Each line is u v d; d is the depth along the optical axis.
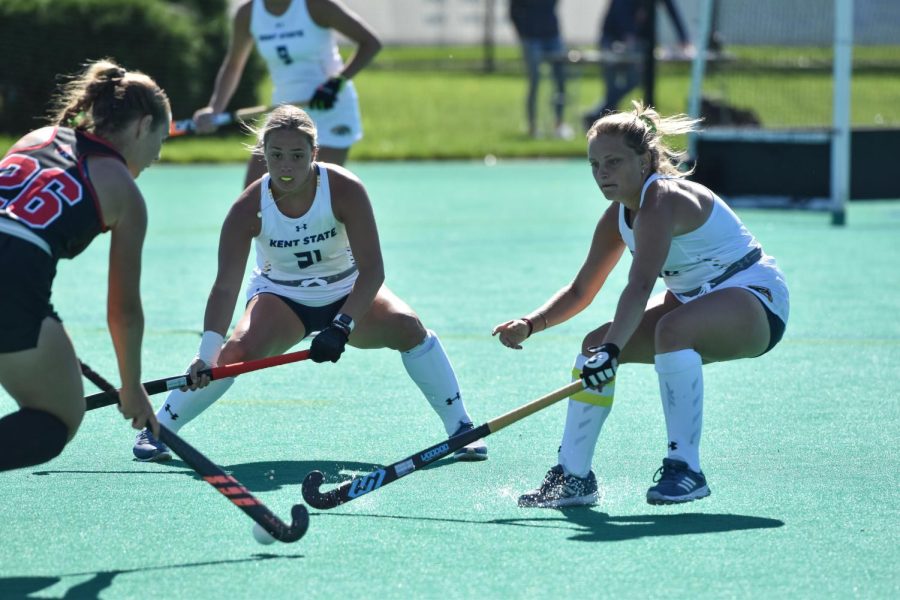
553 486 16.41
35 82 66.81
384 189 54.28
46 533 15.19
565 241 40.19
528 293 31.64
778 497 16.66
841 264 35.88
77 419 14.27
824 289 32.16
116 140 14.09
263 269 19.11
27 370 13.69
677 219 16.33
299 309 18.75
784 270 34.91
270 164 17.34
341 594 13.27
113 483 17.23
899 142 46.25
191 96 69.94
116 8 67.50
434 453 15.94
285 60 28.92
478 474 17.91
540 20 70.94
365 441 19.48
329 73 29.19
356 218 17.83
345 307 17.31
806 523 15.57
